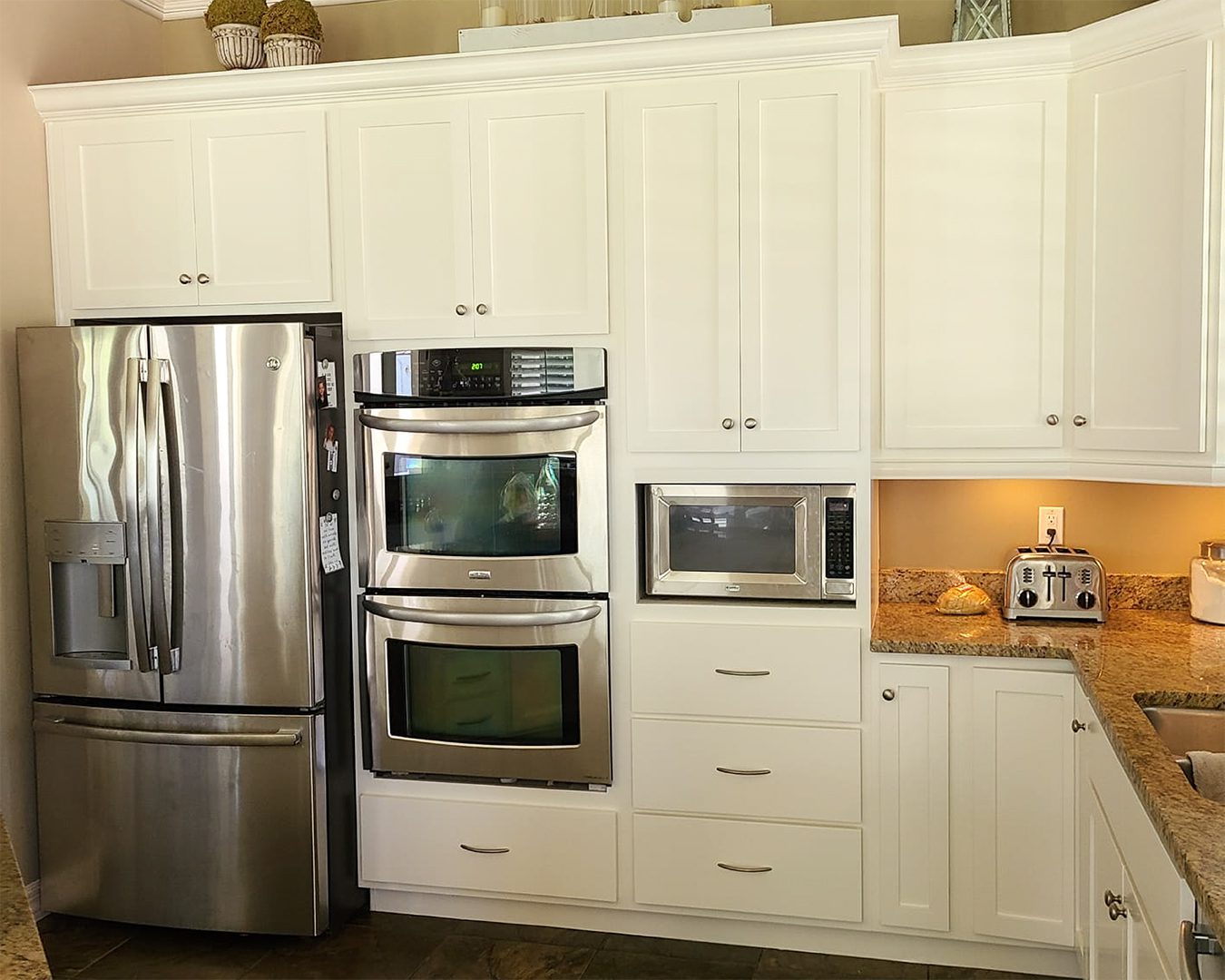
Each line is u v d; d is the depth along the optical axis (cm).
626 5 325
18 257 336
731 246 302
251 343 309
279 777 319
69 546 322
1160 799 170
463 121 316
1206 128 274
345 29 382
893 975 301
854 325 296
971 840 296
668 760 314
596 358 309
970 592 332
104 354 317
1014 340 311
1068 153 304
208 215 335
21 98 337
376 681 329
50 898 339
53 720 333
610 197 309
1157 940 174
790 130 296
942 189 311
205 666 320
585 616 312
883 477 321
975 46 303
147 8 395
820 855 306
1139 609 336
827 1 346
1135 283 292
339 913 331
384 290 325
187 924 328
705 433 307
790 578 306
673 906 317
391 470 325
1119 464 299
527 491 315
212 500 315
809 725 304
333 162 326
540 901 329
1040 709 288
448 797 331
